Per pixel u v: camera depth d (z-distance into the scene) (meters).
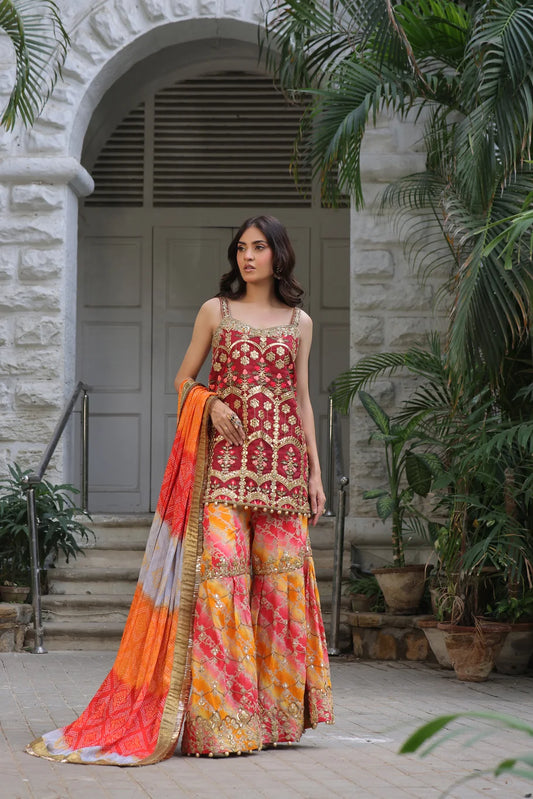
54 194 7.66
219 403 3.54
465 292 4.88
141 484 9.23
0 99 7.68
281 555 3.53
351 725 3.98
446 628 5.39
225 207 9.39
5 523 6.94
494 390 5.71
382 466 7.45
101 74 7.84
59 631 6.61
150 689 3.39
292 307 3.76
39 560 7.00
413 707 4.48
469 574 5.50
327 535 7.40
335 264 9.33
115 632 6.62
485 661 5.34
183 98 9.40
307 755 3.36
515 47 4.98
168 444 9.27
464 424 5.77
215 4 7.76
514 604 5.58
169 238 9.39
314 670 3.56
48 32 7.78
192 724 3.32
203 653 3.35
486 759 3.34
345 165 5.93
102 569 7.14
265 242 3.69
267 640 3.50
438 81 5.92
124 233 9.39
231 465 3.51
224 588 3.40
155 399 9.30
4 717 4.07
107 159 9.42
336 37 6.08
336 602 6.51
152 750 3.25
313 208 9.36
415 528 6.66
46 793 2.76
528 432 5.05
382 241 7.60
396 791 2.85
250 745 3.33
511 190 5.18
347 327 9.27
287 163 9.36
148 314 9.34
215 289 9.37
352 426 7.50
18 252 7.66
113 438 9.27
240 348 3.60
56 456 7.55
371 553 7.37
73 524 7.05
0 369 7.61
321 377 9.26
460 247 5.13
